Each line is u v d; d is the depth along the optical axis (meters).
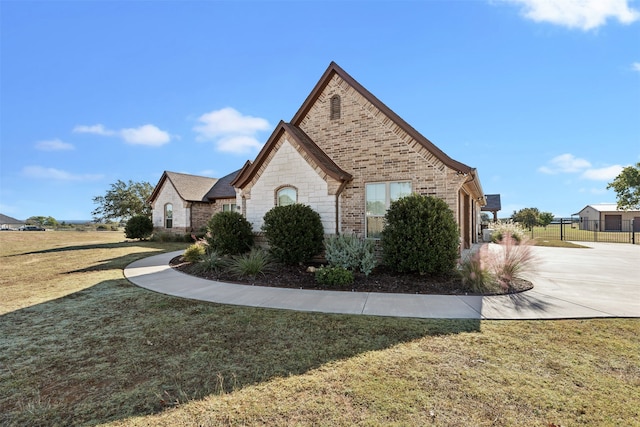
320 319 5.53
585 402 2.96
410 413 2.79
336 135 11.85
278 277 9.22
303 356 4.03
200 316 5.82
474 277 7.68
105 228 54.56
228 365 3.81
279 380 3.41
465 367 3.67
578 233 34.38
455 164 9.77
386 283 8.32
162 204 27.66
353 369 3.64
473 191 15.97
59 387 3.37
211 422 2.70
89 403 3.05
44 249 18.97
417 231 8.48
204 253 12.55
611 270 10.57
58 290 8.15
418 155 10.43
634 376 3.46
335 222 10.82
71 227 71.38
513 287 7.86
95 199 37.66
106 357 4.11
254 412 2.83
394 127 10.82
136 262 13.10
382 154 10.98
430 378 3.41
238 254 11.82
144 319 5.70
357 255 9.02
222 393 3.16
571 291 7.53
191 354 4.15
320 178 11.06
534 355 3.99
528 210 49.81
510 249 8.55
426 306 6.32
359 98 11.46
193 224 26.27
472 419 2.70
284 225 10.13
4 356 4.18
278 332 4.92
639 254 15.30
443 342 4.45
